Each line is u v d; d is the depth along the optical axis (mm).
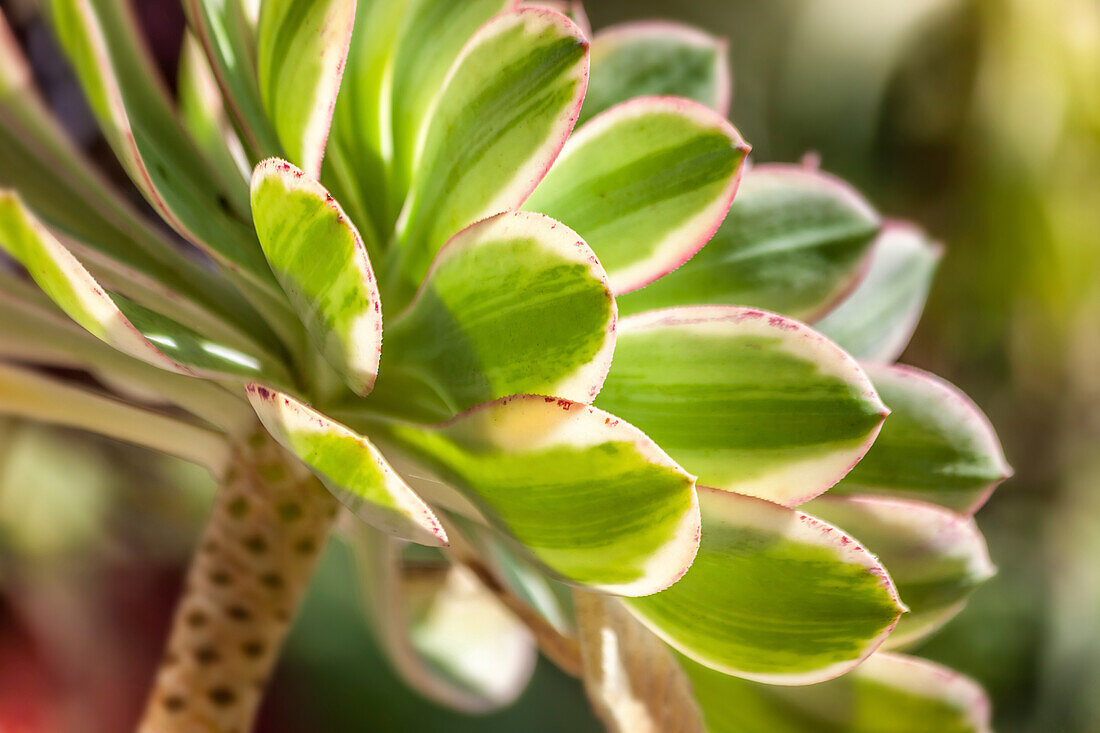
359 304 321
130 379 376
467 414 330
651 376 352
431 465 350
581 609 357
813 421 345
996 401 1425
